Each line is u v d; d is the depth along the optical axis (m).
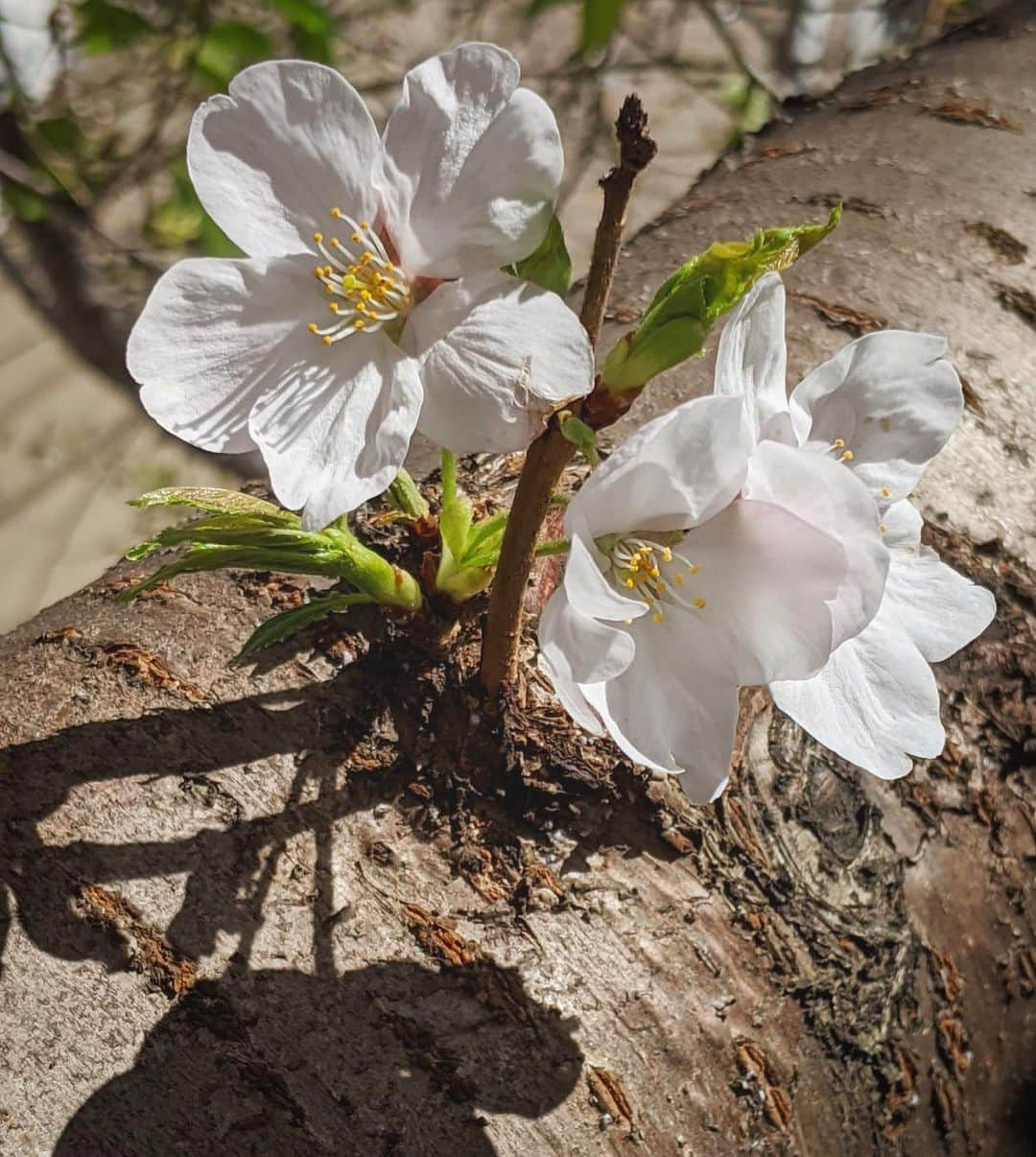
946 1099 0.28
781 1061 0.27
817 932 0.27
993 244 0.34
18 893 0.26
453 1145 0.25
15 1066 0.25
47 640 0.27
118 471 0.97
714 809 0.27
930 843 0.29
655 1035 0.26
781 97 0.75
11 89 0.63
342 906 0.26
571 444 0.24
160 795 0.26
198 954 0.25
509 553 0.25
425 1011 0.26
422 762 0.27
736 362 0.25
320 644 0.27
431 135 0.25
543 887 0.26
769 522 0.24
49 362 1.04
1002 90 0.38
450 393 0.25
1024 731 0.30
